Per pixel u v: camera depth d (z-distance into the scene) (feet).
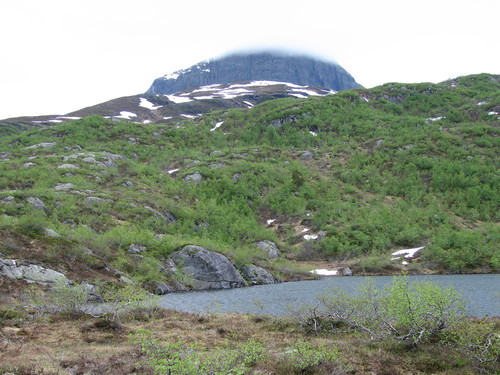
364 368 44.11
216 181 339.77
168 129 536.01
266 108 632.79
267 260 231.71
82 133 455.22
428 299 53.31
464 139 456.04
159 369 32.89
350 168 419.13
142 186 306.35
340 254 257.14
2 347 49.93
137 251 170.60
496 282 172.24
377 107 634.43
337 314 69.92
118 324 67.97
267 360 46.98
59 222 178.70
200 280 171.01
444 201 334.65
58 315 75.82
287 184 353.92
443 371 43.37
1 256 109.81
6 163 304.71
